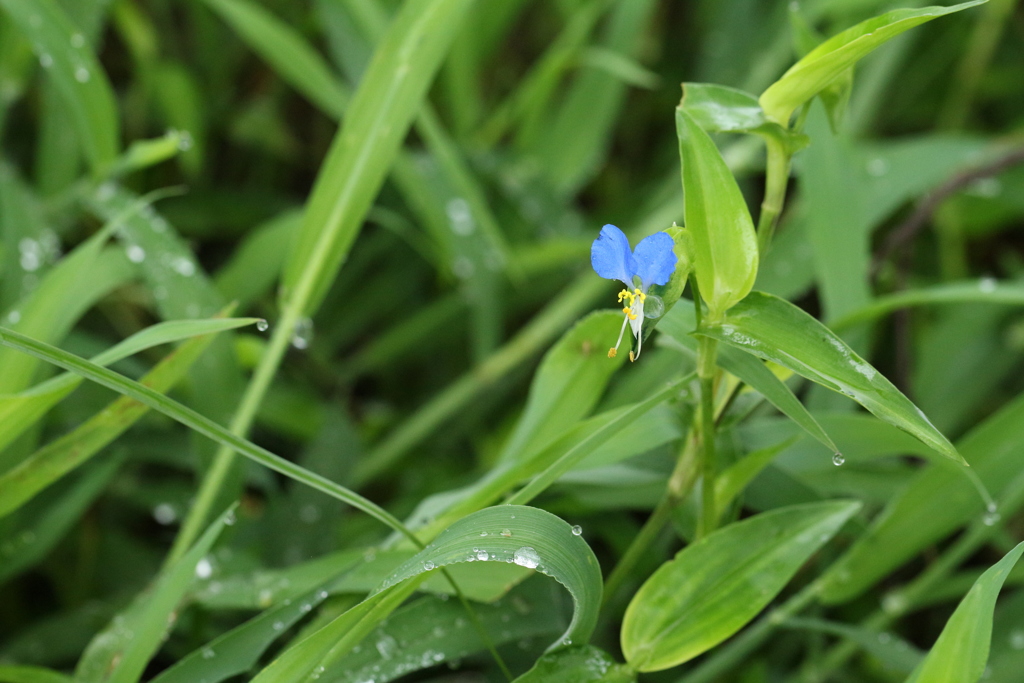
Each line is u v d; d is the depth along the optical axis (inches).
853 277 44.4
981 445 41.2
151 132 63.7
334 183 42.6
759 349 36.3
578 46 62.2
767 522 38.0
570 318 58.3
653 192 64.4
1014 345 56.8
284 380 56.1
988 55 65.9
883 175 55.9
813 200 44.4
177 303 43.9
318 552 43.6
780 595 45.0
